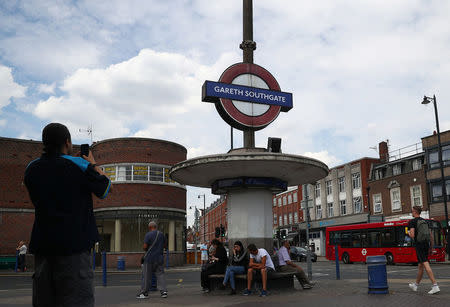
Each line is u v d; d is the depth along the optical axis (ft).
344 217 162.40
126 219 88.89
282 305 25.14
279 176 35.68
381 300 25.91
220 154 31.45
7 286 49.06
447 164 121.08
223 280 33.76
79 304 8.87
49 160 9.28
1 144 93.09
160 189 92.43
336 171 172.35
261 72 38.09
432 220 88.99
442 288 32.68
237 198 35.96
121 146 91.66
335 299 27.27
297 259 118.52
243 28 39.70
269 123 37.35
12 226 91.35
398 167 142.51
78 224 9.03
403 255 84.74
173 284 47.24
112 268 86.53
